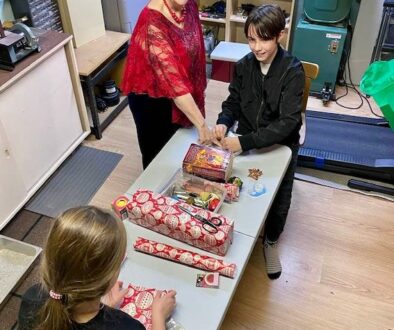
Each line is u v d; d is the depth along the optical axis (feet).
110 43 10.46
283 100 5.88
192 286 4.35
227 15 11.96
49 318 2.90
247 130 6.58
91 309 3.06
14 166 7.85
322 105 11.43
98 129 10.21
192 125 6.58
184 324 4.00
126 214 5.03
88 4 10.08
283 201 6.77
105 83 10.93
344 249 7.66
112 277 2.97
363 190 8.84
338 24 11.00
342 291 7.00
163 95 6.08
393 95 6.94
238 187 5.32
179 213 4.76
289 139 6.44
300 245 7.73
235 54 11.48
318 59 11.23
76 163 9.64
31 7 9.00
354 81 12.13
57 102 8.86
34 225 8.18
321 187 8.91
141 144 7.51
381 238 7.86
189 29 6.13
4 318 6.63
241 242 4.76
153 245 4.67
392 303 6.84
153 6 5.75
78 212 2.93
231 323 6.55
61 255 2.81
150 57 5.80
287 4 12.13
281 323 6.57
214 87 11.32
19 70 7.52
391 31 10.53
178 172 5.61
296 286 7.07
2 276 7.15
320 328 6.50
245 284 7.09
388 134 9.84
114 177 9.28
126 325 3.18
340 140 9.66
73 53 8.92
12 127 7.70
